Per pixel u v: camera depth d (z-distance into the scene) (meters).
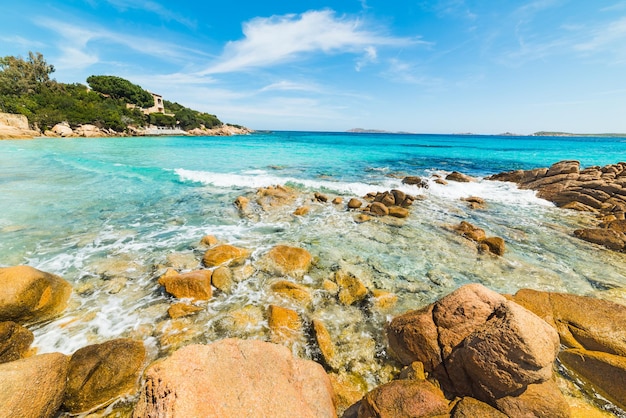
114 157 26.53
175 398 3.15
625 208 13.18
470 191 17.48
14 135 46.66
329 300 6.39
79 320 5.56
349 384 4.48
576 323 5.22
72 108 64.00
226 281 6.67
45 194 13.55
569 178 16.78
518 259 8.70
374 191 16.59
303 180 18.58
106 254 8.15
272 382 3.63
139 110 79.00
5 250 8.05
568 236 10.64
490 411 3.42
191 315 5.77
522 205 15.02
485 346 3.84
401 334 4.95
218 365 3.66
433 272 7.75
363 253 8.73
